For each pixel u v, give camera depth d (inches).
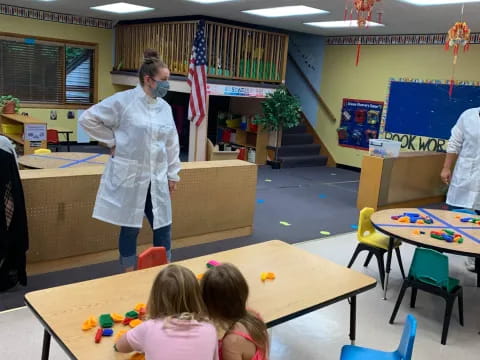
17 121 317.4
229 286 69.4
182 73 325.4
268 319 80.0
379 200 253.9
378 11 257.4
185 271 67.1
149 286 89.0
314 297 89.6
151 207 122.6
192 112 308.2
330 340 121.8
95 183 154.9
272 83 364.5
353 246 197.6
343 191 305.7
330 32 369.4
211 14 313.9
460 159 184.7
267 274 96.8
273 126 362.3
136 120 116.6
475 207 181.2
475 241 132.7
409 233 136.8
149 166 119.4
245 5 269.7
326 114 409.7
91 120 114.8
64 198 149.3
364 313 138.3
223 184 188.7
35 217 144.6
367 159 254.1
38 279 145.5
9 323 118.3
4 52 362.3
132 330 65.8
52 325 73.4
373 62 369.7
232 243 191.0
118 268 158.1
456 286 129.3
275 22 332.5
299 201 271.1
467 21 268.8
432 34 328.5
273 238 201.0
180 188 175.9
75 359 65.3
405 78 348.8
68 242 153.3
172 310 64.6
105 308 79.7
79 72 404.8
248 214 200.8
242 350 66.5
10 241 131.3
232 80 335.0
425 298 151.6
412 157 266.8
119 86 422.6
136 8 321.1
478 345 125.1
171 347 60.6
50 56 386.6
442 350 121.3
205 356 61.3
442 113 328.8
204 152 313.0
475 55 306.8
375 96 370.9
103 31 403.5
